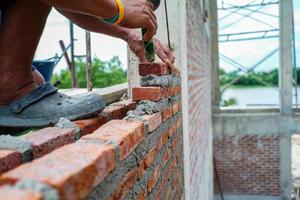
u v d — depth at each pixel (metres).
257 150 8.32
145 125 1.23
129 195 1.02
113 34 1.71
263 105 8.79
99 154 0.74
